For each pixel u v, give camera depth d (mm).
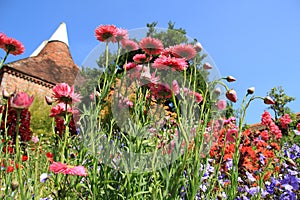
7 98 1729
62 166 1279
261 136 3748
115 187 1548
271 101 1626
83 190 1646
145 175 1562
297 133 3383
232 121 2111
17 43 1608
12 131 3443
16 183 1404
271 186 2000
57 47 23125
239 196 2137
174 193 1429
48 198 1591
